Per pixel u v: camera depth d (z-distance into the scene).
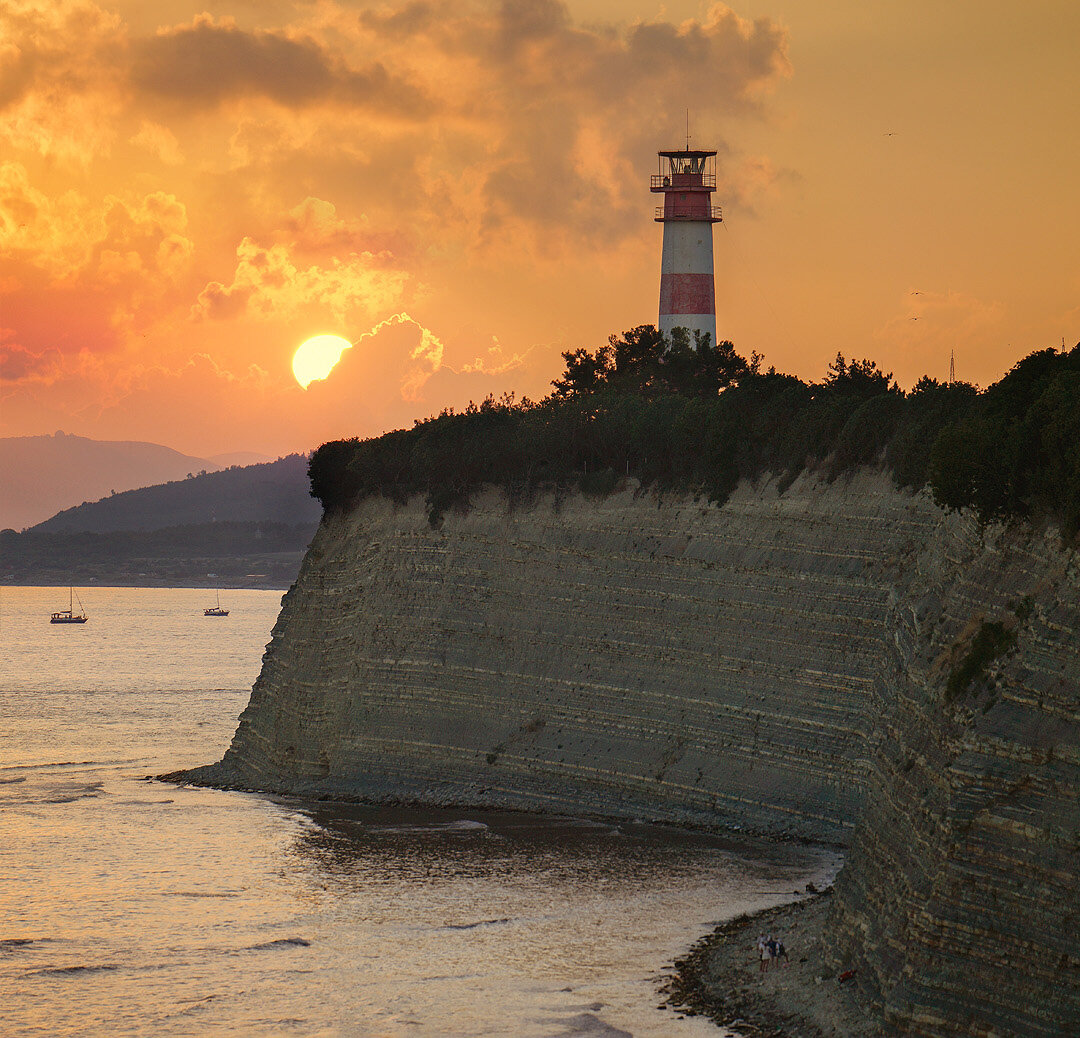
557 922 64.69
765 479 92.31
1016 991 43.78
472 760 96.50
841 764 79.00
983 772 46.12
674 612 91.75
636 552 95.62
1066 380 56.69
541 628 97.94
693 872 72.56
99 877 75.00
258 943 63.06
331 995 56.34
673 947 60.56
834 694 81.12
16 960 61.19
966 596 54.94
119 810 93.50
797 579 85.75
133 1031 53.22
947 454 62.91
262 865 77.06
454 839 82.38
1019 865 44.56
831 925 55.66
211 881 73.81
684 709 88.25
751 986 54.78
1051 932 43.38
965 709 48.88
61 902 70.06
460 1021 53.00
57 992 57.25
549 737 93.81
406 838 83.19
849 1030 47.97
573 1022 52.47
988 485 56.81
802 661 83.38
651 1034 50.97
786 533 88.00
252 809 93.62
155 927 65.75
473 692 98.94
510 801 91.75
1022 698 46.91
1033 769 45.25
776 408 97.44
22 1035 52.88
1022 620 49.47
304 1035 52.38
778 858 74.75
